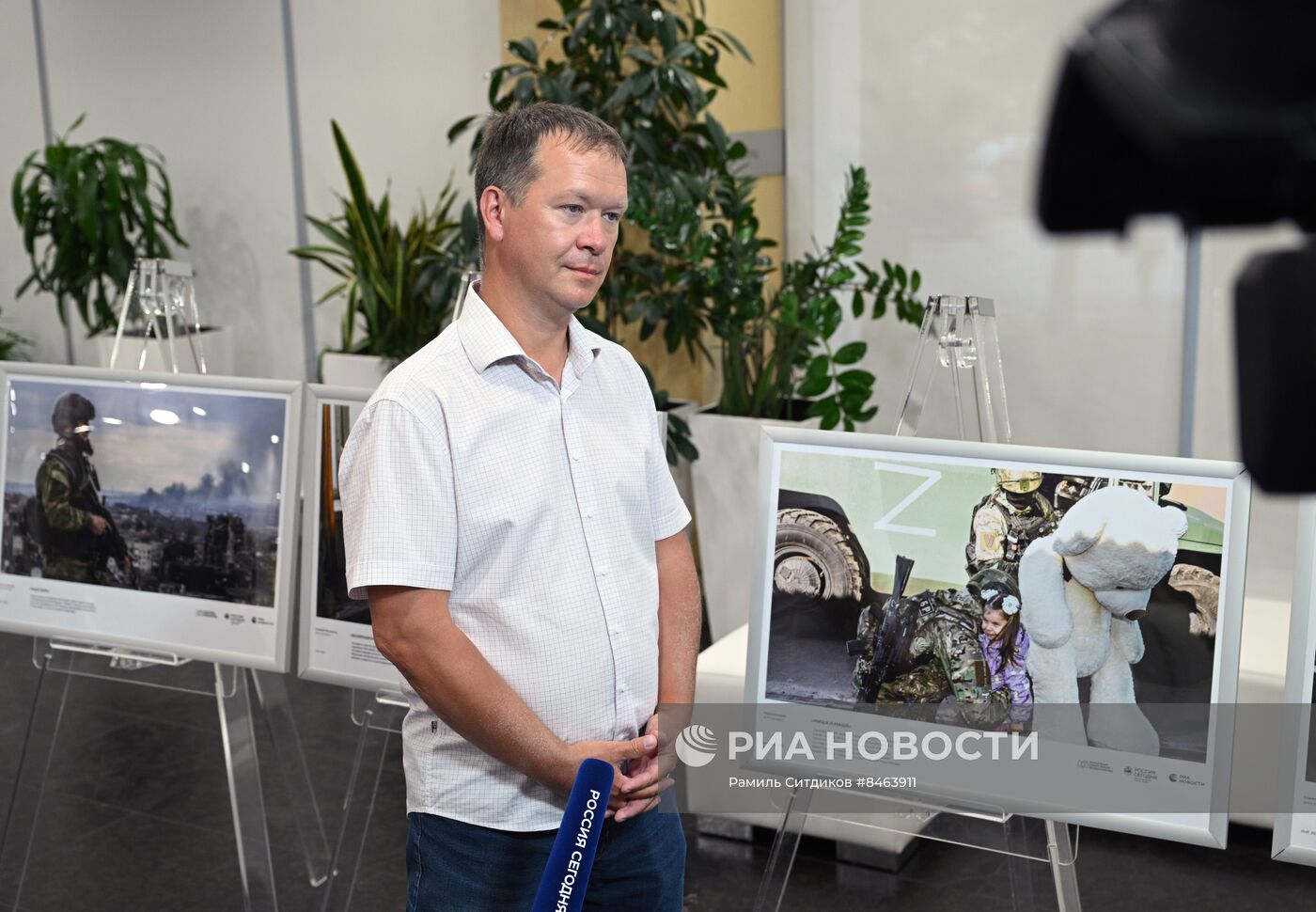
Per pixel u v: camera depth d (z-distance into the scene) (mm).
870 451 1978
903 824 2100
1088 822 1828
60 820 3209
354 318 5012
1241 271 340
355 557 1560
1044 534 1853
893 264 4082
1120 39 292
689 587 1862
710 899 2809
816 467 2014
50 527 2693
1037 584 1858
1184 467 1763
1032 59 3742
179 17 5387
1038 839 1989
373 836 3129
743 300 3596
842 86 4039
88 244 5211
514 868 1659
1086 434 3863
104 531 2650
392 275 4469
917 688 1938
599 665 1642
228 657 2555
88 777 3443
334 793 3363
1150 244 3652
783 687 2027
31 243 5211
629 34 3701
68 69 5723
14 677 4141
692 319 3754
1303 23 272
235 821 2609
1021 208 3840
